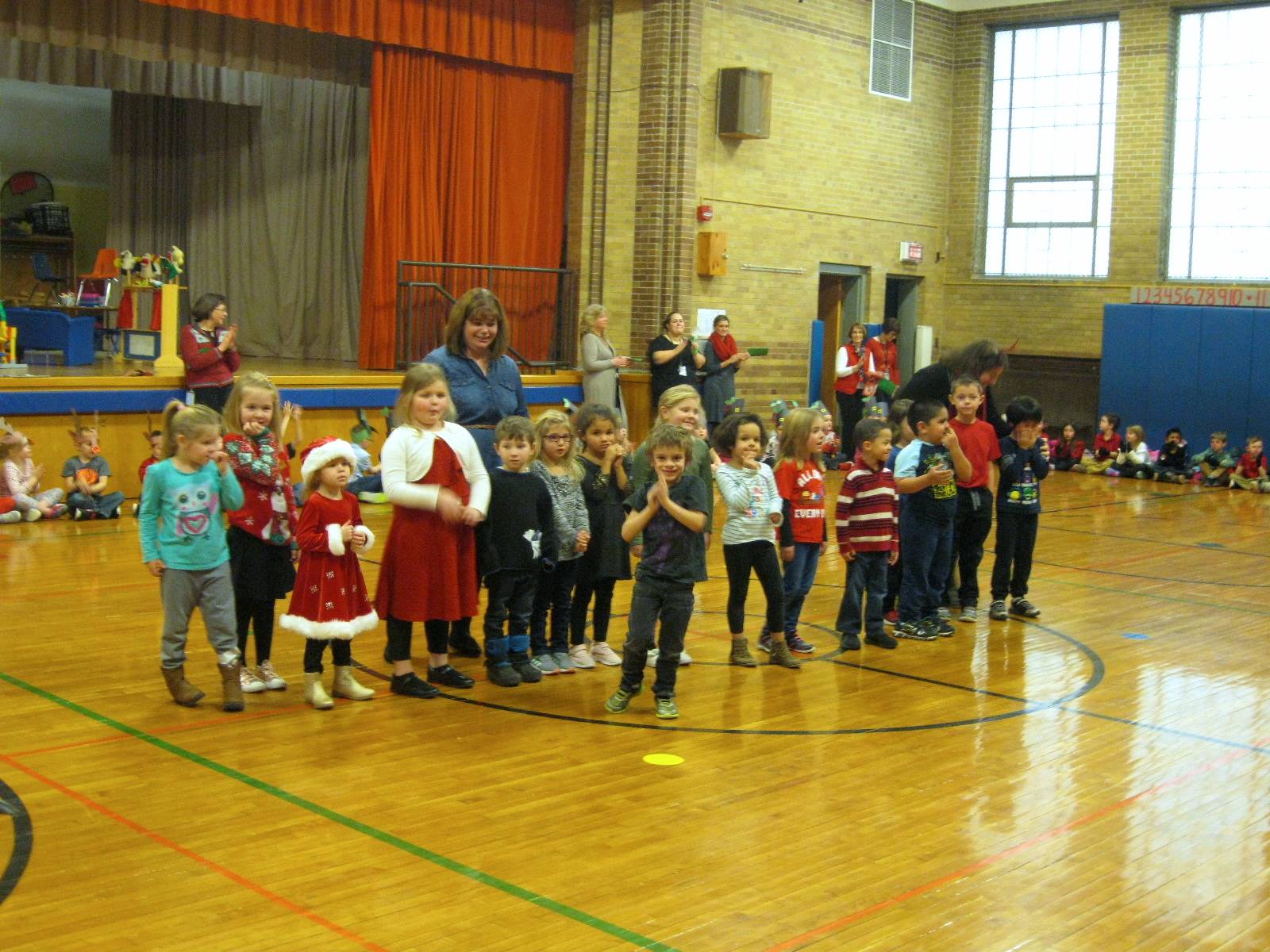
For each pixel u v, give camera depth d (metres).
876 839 3.90
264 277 15.11
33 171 15.66
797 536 6.18
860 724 5.12
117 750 4.47
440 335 12.71
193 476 4.88
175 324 10.26
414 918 3.27
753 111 13.62
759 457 5.90
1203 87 15.64
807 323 15.13
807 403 15.14
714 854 3.75
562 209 13.48
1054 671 6.09
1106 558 9.41
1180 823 4.13
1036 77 16.62
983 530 7.04
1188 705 5.56
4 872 3.47
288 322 14.97
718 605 7.30
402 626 5.27
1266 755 4.89
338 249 14.63
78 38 10.40
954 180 17.05
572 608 5.85
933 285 17.05
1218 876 3.71
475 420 5.66
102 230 16.20
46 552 7.98
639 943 3.17
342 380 10.98
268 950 3.07
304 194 14.79
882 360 14.12
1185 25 15.69
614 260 13.34
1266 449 14.64
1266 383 14.61
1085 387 16.34
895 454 7.11
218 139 15.20
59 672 5.42
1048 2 16.30
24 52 13.45
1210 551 9.84
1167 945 3.26
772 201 14.46
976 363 7.13
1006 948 3.22
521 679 5.54
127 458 9.82
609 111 13.22
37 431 9.41
